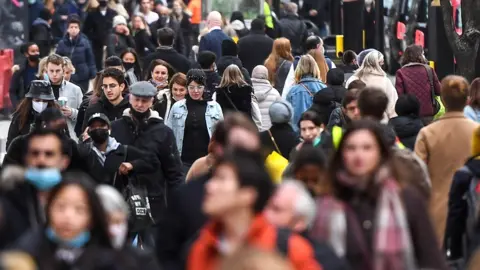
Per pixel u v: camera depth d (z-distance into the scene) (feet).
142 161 78.48
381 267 48.37
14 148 68.69
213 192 43.34
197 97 96.48
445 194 74.90
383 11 179.83
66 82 107.45
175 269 52.75
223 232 44.16
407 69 111.65
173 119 96.63
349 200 49.65
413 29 175.73
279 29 170.91
